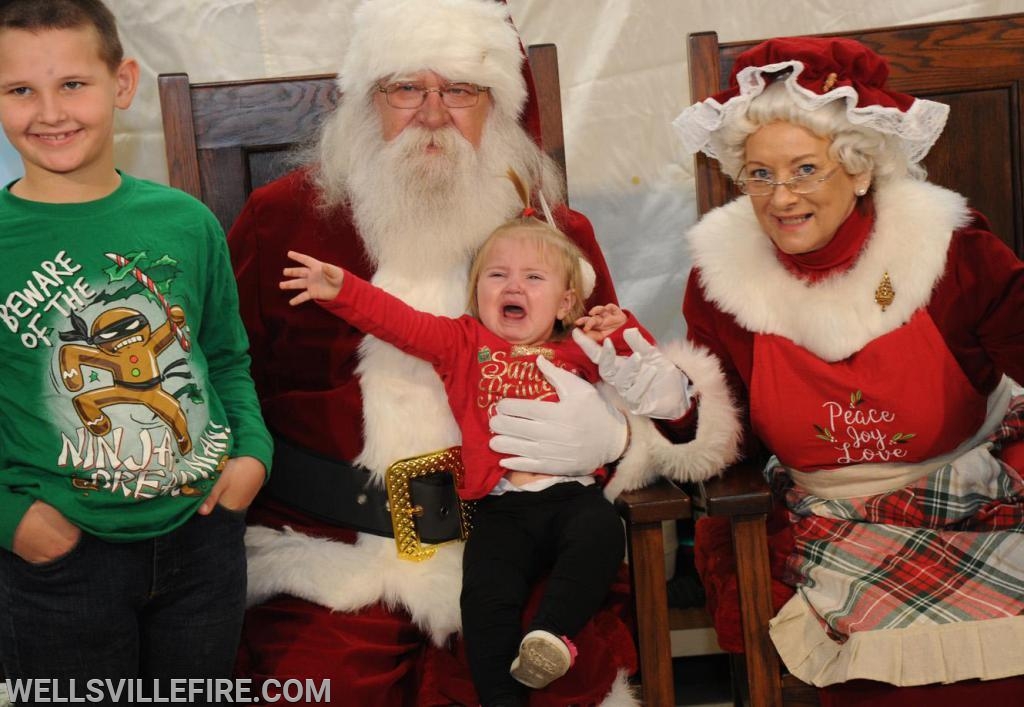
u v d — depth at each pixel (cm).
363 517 194
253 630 187
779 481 206
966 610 172
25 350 154
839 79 180
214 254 175
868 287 187
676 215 262
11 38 151
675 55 255
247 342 188
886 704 171
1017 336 185
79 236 158
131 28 245
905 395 185
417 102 195
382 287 199
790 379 192
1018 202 224
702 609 253
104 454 155
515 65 202
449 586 187
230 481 169
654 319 266
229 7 246
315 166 208
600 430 189
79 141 156
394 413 192
